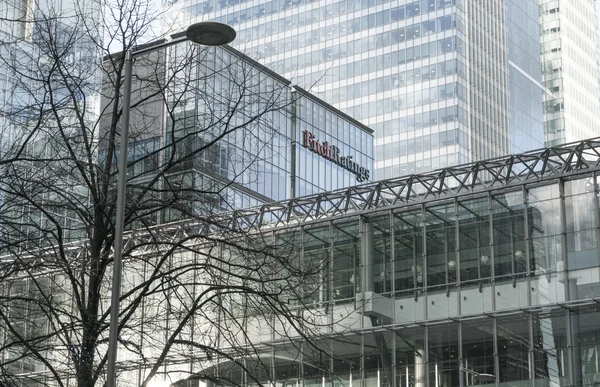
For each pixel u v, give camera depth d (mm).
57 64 26344
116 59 27781
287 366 59375
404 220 60375
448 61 166125
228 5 183000
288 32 177625
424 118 165750
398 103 168375
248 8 180750
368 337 59062
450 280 58219
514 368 55469
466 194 58969
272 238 62688
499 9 185250
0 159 25859
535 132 192875
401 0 172000
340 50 174375
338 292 60562
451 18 167500
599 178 56094
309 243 62344
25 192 25312
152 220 30547
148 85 27844
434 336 57812
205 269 26594
